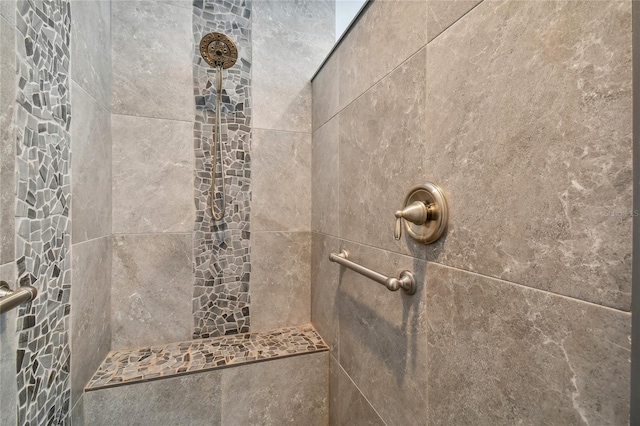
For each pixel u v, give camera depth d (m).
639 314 0.28
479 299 0.47
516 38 0.41
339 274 0.99
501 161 0.43
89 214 0.83
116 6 1.00
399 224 0.57
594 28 0.32
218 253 1.14
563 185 0.35
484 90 0.45
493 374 0.44
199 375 0.94
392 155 0.69
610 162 0.31
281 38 1.21
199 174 1.11
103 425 0.85
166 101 1.06
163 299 1.08
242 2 1.15
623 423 0.29
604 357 0.31
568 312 0.35
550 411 0.37
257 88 1.17
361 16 0.83
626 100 0.29
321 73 1.14
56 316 0.67
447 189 0.53
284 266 1.23
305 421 1.06
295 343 1.11
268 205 1.20
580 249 0.33
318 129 1.17
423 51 0.59
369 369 0.79
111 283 1.01
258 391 1.01
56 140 0.66
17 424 0.53
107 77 0.96
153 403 0.90
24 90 0.55
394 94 0.68
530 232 0.39
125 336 1.03
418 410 0.60
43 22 0.61
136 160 1.03
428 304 0.58
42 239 0.61
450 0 0.52
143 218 1.04
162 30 1.05
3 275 0.50
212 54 1.06
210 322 1.14
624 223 0.30
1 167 0.50
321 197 1.14
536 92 0.38
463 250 0.50
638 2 0.28
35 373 0.59
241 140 1.15
